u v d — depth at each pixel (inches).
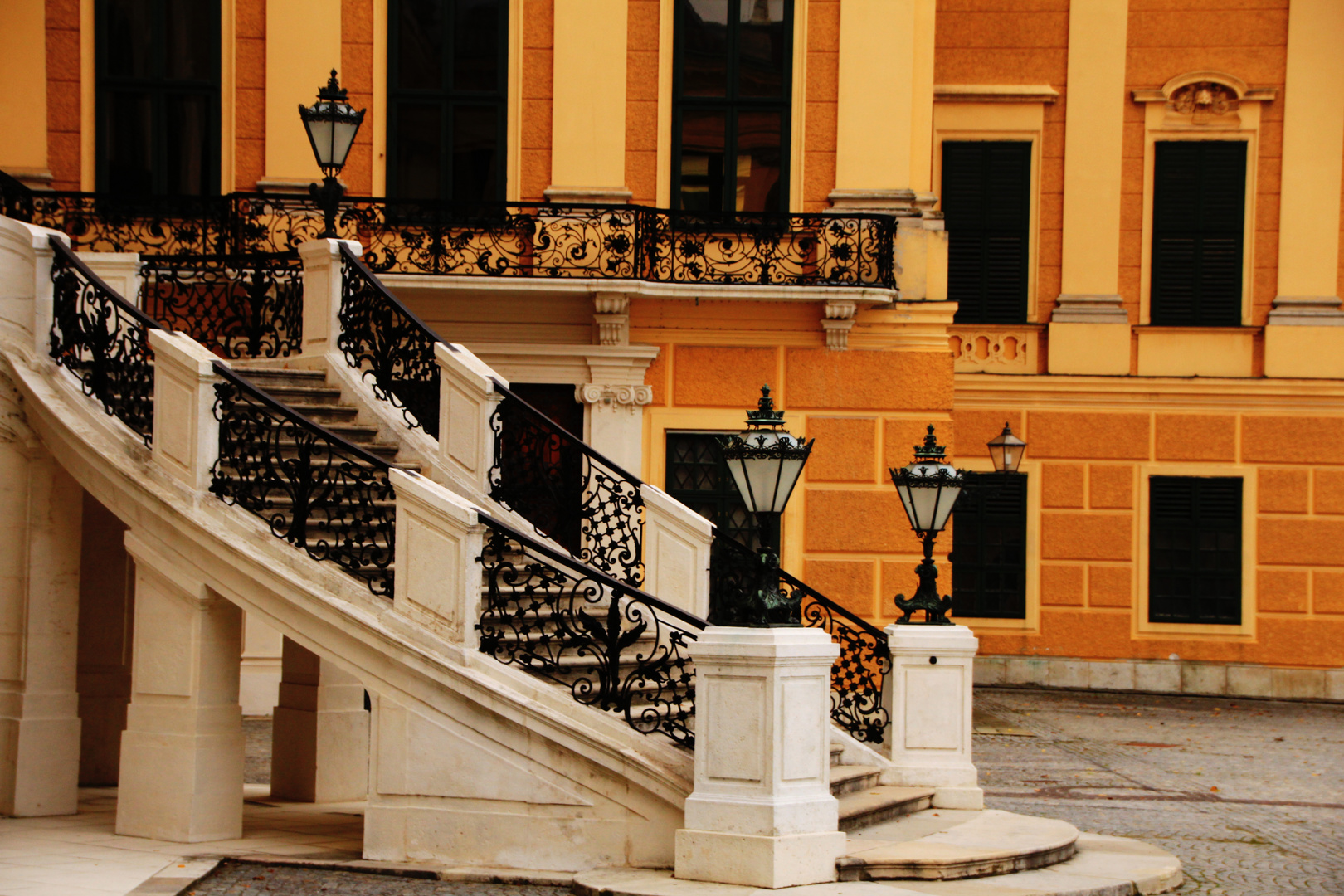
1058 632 1027.9
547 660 423.8
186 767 443.8
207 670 448.1
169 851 429.1
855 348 828.0
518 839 410.9
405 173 834.2
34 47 815.1
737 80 841.5
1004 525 1032.8
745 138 841.5
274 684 788.6
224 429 449.7
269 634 791.7
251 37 825.5
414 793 419.5
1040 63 1040.2
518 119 834.8
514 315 816.3
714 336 824.9
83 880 386.9
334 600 426.6
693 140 840.9
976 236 1039.6
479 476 514.0
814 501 824.9
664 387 824.9
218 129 824.9
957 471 497.4
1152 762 706.8
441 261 811.4
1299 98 1029.8
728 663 388.2
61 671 498.9
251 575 435.5
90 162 818.8
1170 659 1022.4
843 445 825.5
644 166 837.2
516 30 834.8
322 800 543.8
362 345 553.0
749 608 393.1
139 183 822.5
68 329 490.6
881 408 826.8
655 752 407.2
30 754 490.9
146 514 453.7
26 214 782.5
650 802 404.2
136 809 453.4
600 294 794.2
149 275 642.2
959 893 378.6
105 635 581.9
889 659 496.7
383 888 393.1
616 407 814.5
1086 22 1036.5
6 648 497.4
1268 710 957.8
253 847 439.8
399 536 430.9
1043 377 1026.1
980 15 1043.3
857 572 824.3
